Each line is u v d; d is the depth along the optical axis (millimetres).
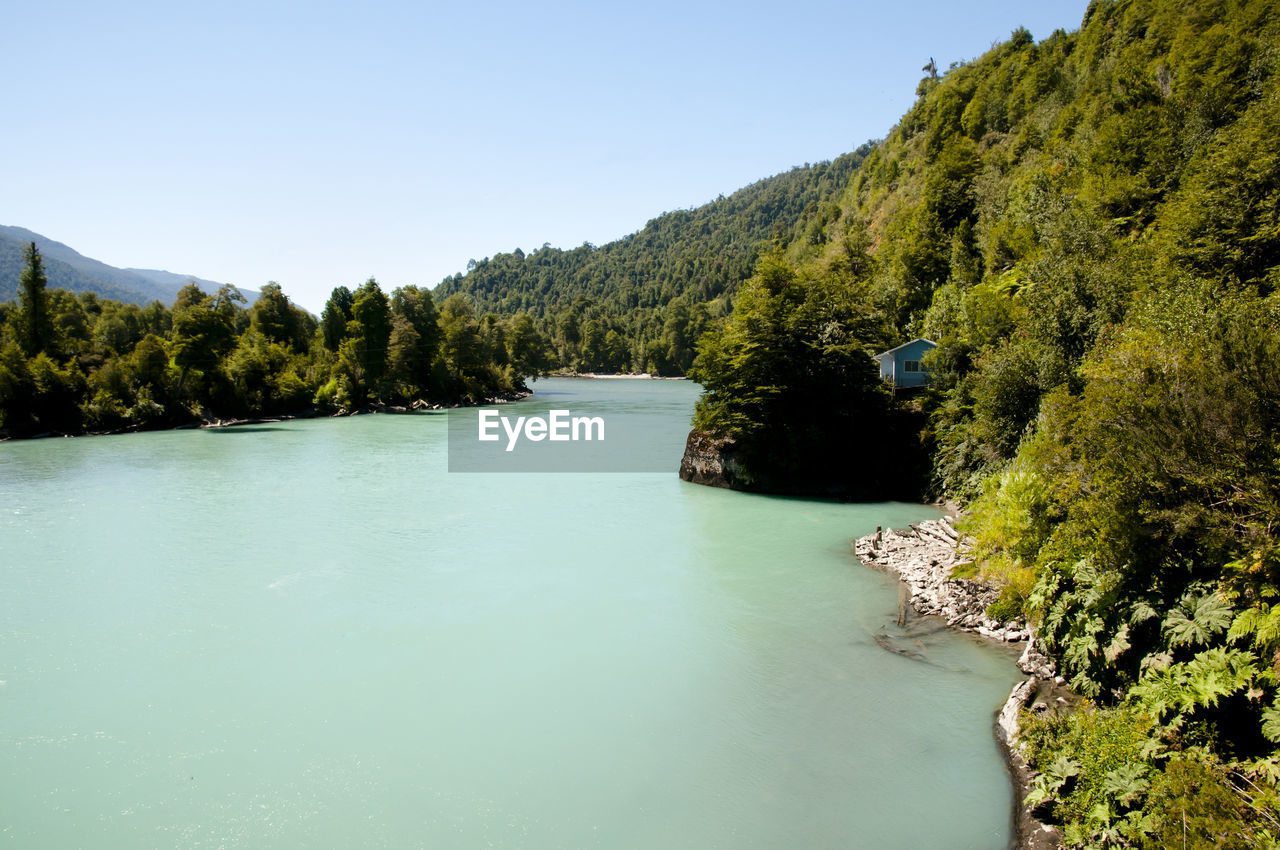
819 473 37812
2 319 105750
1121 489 11625
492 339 129125
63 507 34062
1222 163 27469
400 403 97375
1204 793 8156
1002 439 30062
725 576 22984
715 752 12898
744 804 11391
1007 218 60469
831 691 15086
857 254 76500
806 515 32094
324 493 37438
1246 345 11383
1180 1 73438
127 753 13125
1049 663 14969
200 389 79312
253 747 13273
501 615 19719
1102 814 9453
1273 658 9180
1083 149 61031
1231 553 10133
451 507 33844
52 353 77312
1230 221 26141
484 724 13992
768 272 43375
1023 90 95312
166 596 21422
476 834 10766
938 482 35062
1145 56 73125
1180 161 45531
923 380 42719
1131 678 11602
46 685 15820
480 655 17141
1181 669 10203
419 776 12281
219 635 18500
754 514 32281
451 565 24328
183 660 17047
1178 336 14648
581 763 12625
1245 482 10414
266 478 42281
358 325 95562
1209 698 9273
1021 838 10328
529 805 11453
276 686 15680
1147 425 11703
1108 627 12203
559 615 19672
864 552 25359
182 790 11977
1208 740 9359
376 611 20094
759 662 16547
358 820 11133
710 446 39812
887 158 135875
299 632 18656
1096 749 10359
